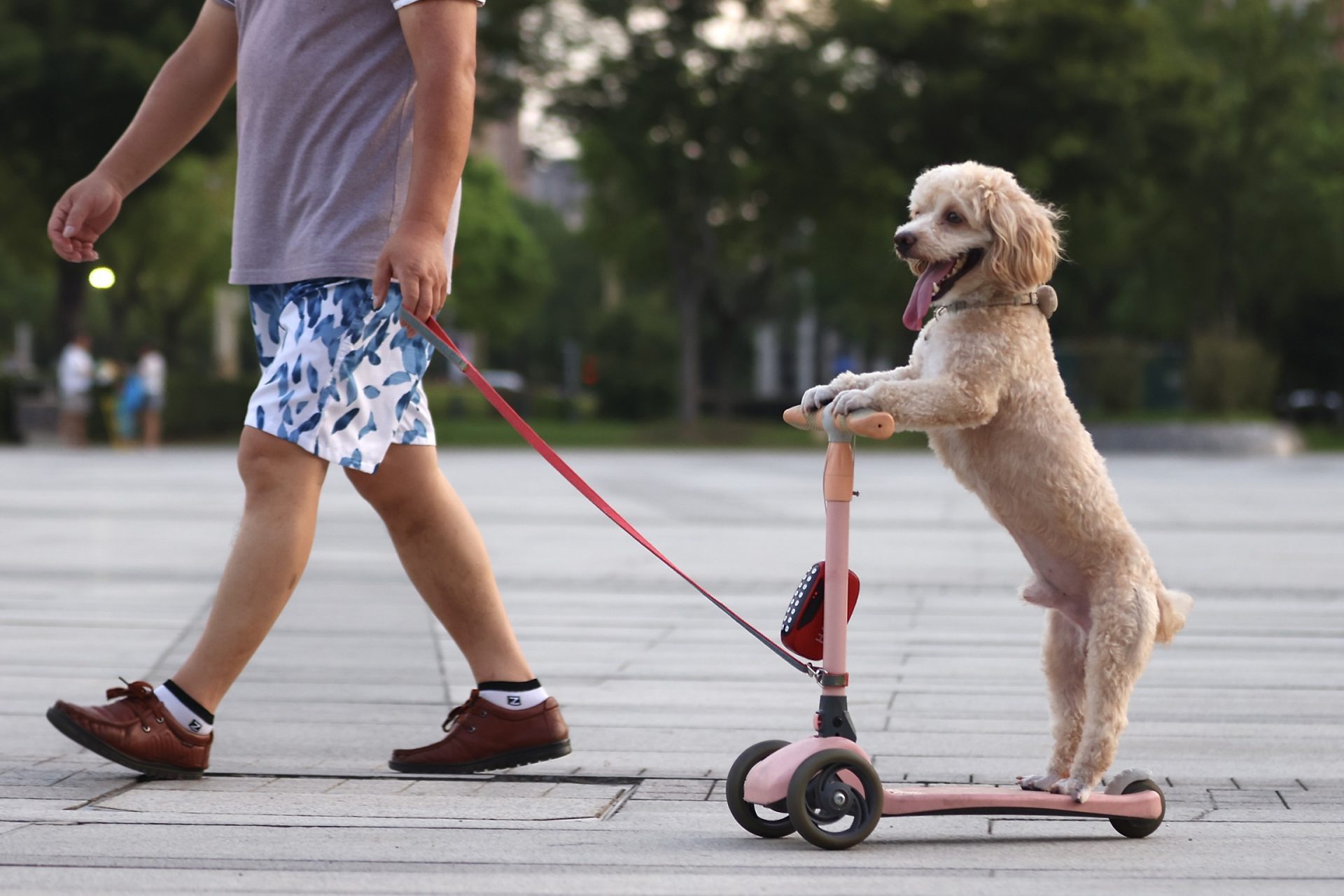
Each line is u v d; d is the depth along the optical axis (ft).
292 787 19.07
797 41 148.56
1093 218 177.17
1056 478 16.66
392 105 19.71
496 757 19.86
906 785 19.45
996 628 32.96
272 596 19.33
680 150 148.56
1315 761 21.04
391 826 16.94
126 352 316.40
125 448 128.47
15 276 293.43
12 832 16.39
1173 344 211.82
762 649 30.22
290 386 19.24
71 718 18.76
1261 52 169.89
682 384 158.51
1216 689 26.18
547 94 147.54
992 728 23.17
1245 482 90.58
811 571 16.98
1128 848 16.44
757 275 189.67
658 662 28.78
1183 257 187.42
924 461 117.50
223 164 183.62
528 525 57.98
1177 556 47.91
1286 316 211.61
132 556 45.98
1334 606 36.58
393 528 20.01
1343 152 179.93
